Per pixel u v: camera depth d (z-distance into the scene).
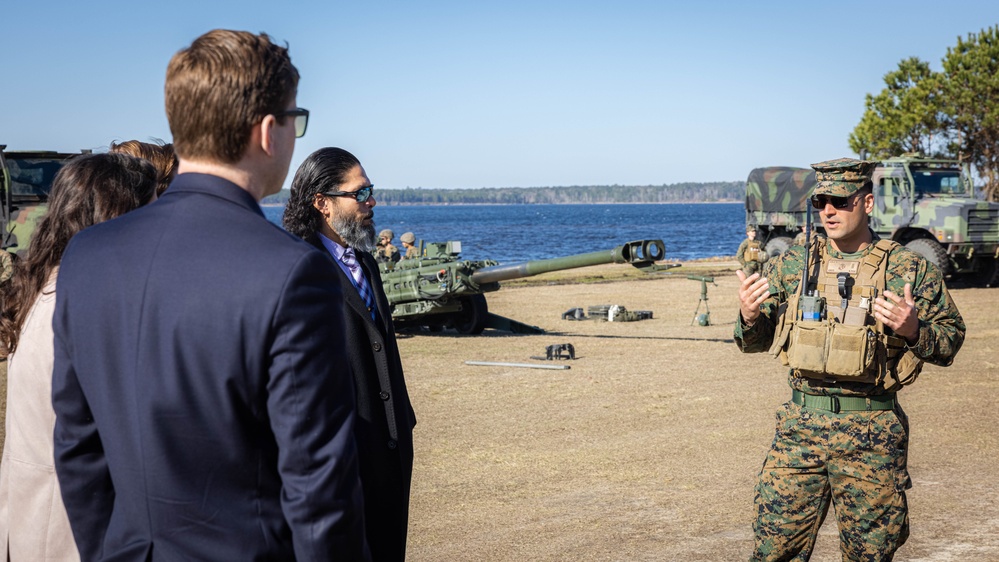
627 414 7.85
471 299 13.20
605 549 4.68
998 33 35.91
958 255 18.98
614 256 10.43
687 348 11.57
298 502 1.83
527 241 70.31
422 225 122.81
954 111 35.72
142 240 1.92
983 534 4.85
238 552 1.87
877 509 3.39
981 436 6.96
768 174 23.61
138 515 1.87
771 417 7.68
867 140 38.28
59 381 1.99
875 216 19.88
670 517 5.18
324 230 3.27
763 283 3.47
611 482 5.89
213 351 1.82
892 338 3.36
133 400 1.85
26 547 2.38
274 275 1.84
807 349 3.37
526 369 10.23
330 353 1.89
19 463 2.40
